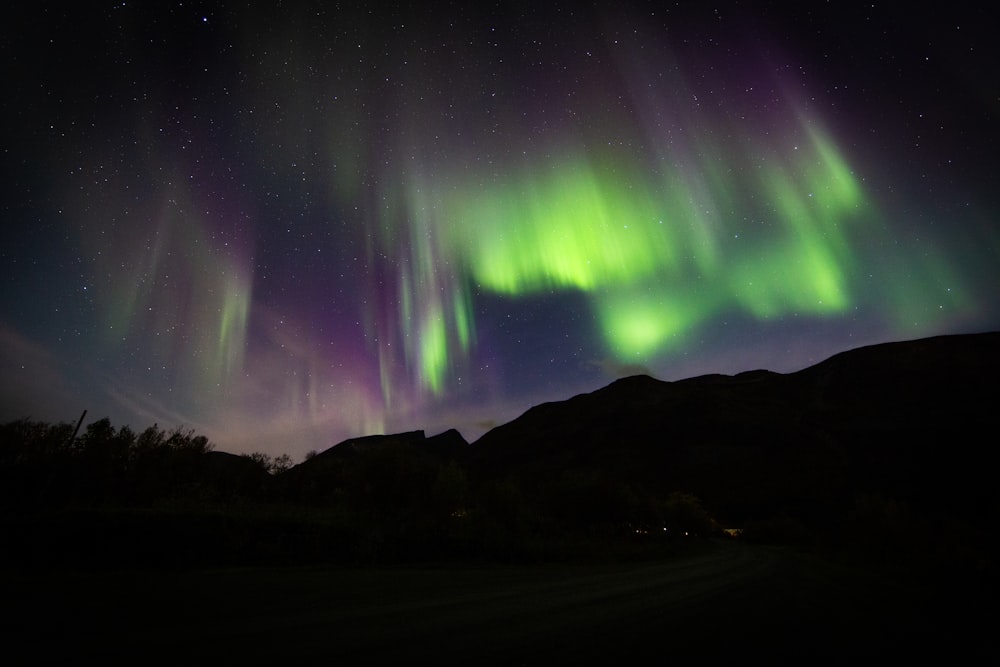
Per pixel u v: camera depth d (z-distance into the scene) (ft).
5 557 36.17
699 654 18.85
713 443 395.75
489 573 52.06
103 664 14.80
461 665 16.21
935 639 23.49
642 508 169.07
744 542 218.18
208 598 27.32
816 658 19.10
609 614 27.37
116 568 38.24
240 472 98.89
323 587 34.50
